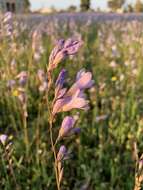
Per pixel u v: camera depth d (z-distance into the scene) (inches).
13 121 21.6
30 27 46.6
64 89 7.4
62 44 7.4
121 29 54.7
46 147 20.5
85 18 103.3
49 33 46.3
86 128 23.5
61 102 7.3
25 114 19.4
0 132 22.5
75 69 33.1
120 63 37.2
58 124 21.9
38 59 28.2
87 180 18.1
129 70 31.1
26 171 18.1
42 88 22.7
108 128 22.6
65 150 8.1
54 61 7.4
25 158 19.2
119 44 45.1
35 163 18.6
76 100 7.3
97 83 31.2
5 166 15.8
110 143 21.6
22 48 30.9
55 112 7.4
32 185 17.3
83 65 35.3
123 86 30.1
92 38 58.0
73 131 8.0
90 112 26.1
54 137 17.9
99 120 23.3
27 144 18.9
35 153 19.4
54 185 17.6
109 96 28.5
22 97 19.8
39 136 21.4
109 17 110.0
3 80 24.2
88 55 41.9
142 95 28.8
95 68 35.0
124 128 23.0
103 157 20.6
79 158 20.2
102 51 40.1
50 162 18.8
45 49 36.7
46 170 18.3
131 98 26.9
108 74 34.2
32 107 25.5
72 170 19.7
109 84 31.3
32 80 28.0
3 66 24.5
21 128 21.5
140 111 25.8
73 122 7.9
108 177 19.6
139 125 21.4
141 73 32.5
